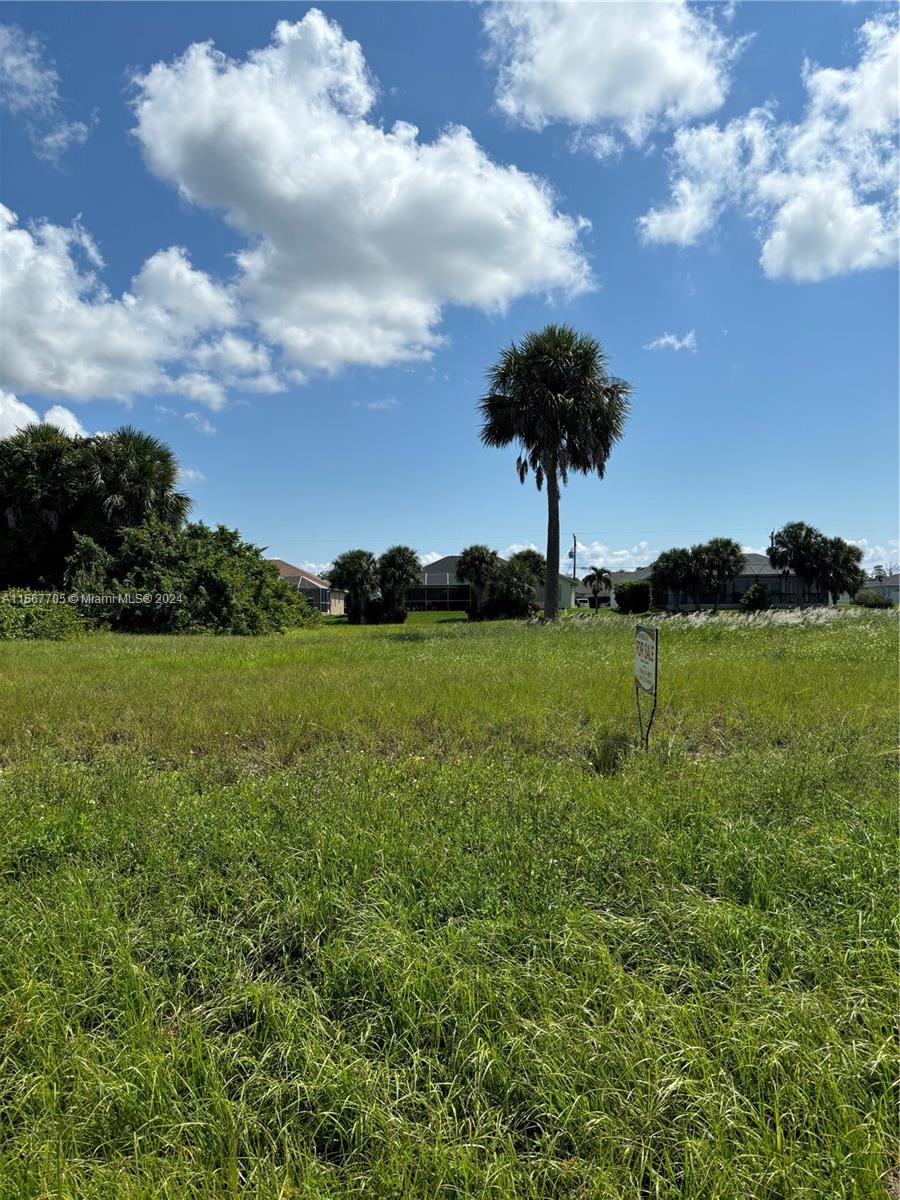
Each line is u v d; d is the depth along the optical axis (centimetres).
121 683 877
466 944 242
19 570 2769
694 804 381
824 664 968
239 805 400
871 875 294
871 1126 171
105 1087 183
